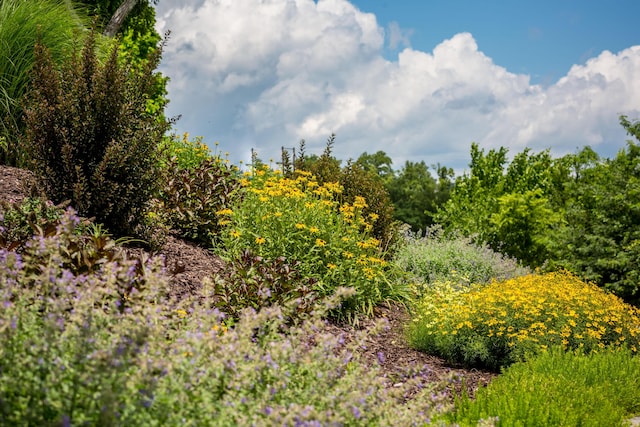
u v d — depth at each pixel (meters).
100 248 4.60
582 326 7.06
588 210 12.44
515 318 6.82
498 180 18.25
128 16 15.53
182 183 8.14
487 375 6.33
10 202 6.12
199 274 6.46
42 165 6.31
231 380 2.92
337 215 8.41
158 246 6.69
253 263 6.09
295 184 8.60
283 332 5.39
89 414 2.29
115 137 6.52
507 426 3.79
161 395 2.49
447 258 11.09
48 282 3.09
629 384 5.26
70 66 6.80
